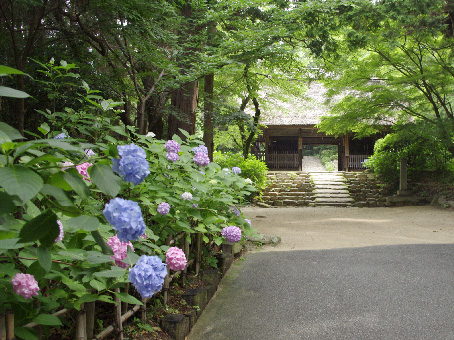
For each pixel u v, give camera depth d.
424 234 8.00
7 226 1.33
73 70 5.51
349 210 13.63
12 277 1.61
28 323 1.69
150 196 3.20
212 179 4.02
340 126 15.09
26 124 5.77
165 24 6.38
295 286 4.35
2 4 4.77
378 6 10.21
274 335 3.12
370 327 3.26
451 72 12.45
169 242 3.42
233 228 3.90
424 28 11.32
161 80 6.34
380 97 13.38
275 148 24.80
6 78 5.07
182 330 2.95
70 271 1.98
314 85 23.83
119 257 1.91
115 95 6.14
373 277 4.63
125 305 2.74
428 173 16.58
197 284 3.92
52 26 5.51
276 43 8.87
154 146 3.40
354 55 13.45
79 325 2.02
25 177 1.01
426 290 4.15
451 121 12.97
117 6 4.88
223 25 10.06
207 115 10.52
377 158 17.81
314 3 8.34
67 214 1.38
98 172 1.27
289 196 16.62
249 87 13.62
